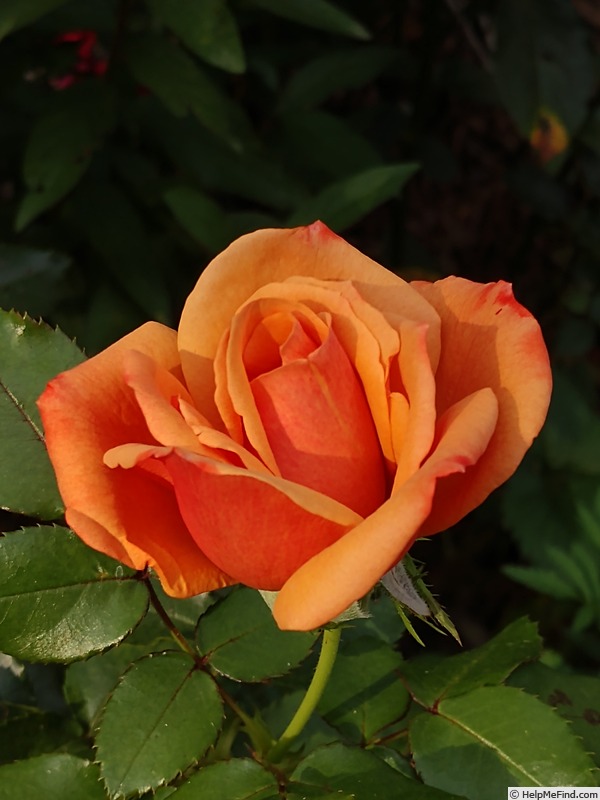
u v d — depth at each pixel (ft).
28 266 2.03
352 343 1.19
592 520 2.11
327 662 1.29
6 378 1.32
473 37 3.02
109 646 1.29
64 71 2.39
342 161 2.49
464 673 1.34
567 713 1.33
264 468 1.16
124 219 2.22
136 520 1.21
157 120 2.27
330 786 1.25
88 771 1.29
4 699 1.46
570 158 3.03
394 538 1.12
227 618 1.32
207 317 1.22
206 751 1.26
